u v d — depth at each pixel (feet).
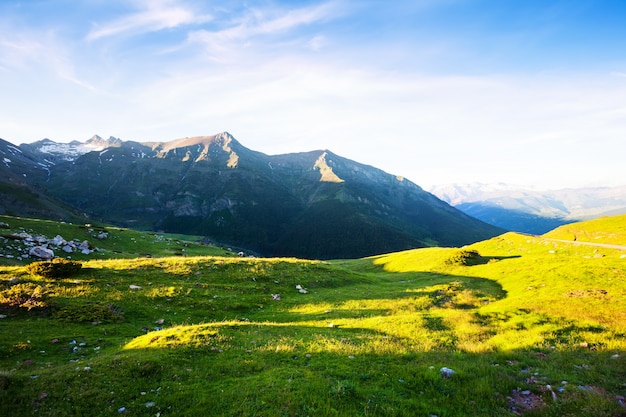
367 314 98.53
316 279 157.17
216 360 53.26
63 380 44.24
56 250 175.22
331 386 42.98
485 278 157.58
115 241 253.44
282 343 62.75
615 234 247.09
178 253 263.90
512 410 37.96
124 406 39.42
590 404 36.78
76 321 77.82
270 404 38.52
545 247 211.61
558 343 61.77
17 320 74.64
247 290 126.00
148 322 85.92
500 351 58.13
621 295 88.63
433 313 94.68
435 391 42.65
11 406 37.91
